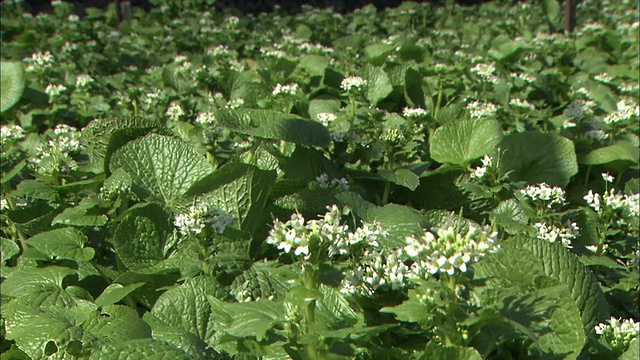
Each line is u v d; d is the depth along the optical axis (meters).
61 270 1.12
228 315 0.94
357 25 3.54
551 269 1.07
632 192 1.40
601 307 1.06
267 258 1.17
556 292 0.96
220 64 2.06
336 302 0.98
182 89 1.84
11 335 0.99
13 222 1.21
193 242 1.11
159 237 1.13
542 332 0.92
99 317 0.99
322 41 3.13
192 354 0.95
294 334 0.89
